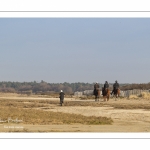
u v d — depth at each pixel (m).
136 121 31.84
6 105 47.66
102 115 36.25
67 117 33.34
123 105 47.47
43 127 27.70
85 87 136.38
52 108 44.28
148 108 42.81
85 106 46.91
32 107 45.72
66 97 81.06
